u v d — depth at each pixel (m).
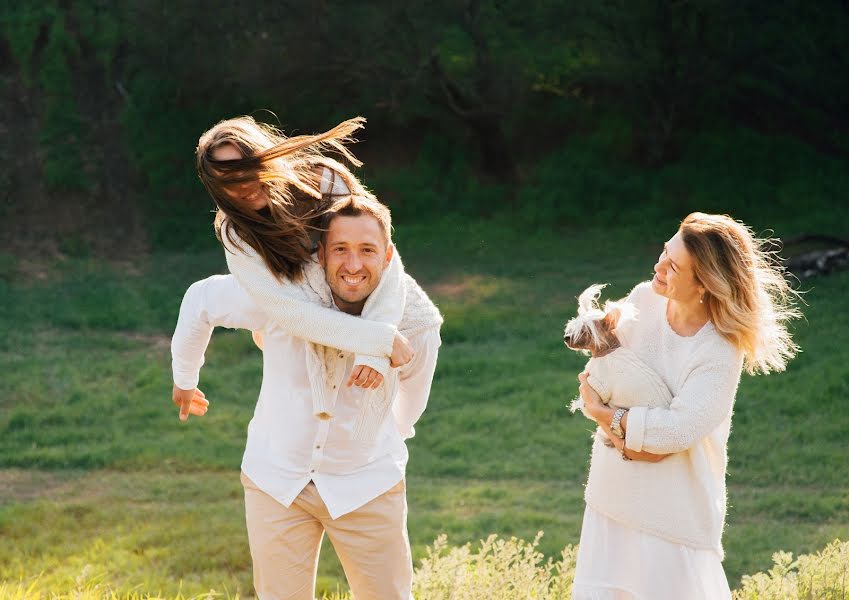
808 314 16.70
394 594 2.92
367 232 2.65
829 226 22.89
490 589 3.89
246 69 24.16
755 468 10.83
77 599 4.59
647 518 2.92
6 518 9.67
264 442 2.85
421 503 10.21
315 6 23.39
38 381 15.23
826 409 12.49
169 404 14.32
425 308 2.91
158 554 8.42
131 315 19.12
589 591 3.01
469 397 14.22
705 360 2.86
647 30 24.62
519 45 24.75
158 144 25.67
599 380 2.95
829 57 24.66
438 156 27.14
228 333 17.73
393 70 24.08
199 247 24.11
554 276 21.16
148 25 24.20
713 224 2.84
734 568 8.00
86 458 11.95
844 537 8.60
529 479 11.09
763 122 27.41
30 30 26.23
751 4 23.81
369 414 2.78
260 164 2.59
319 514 2.82
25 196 24.70
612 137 27.03
